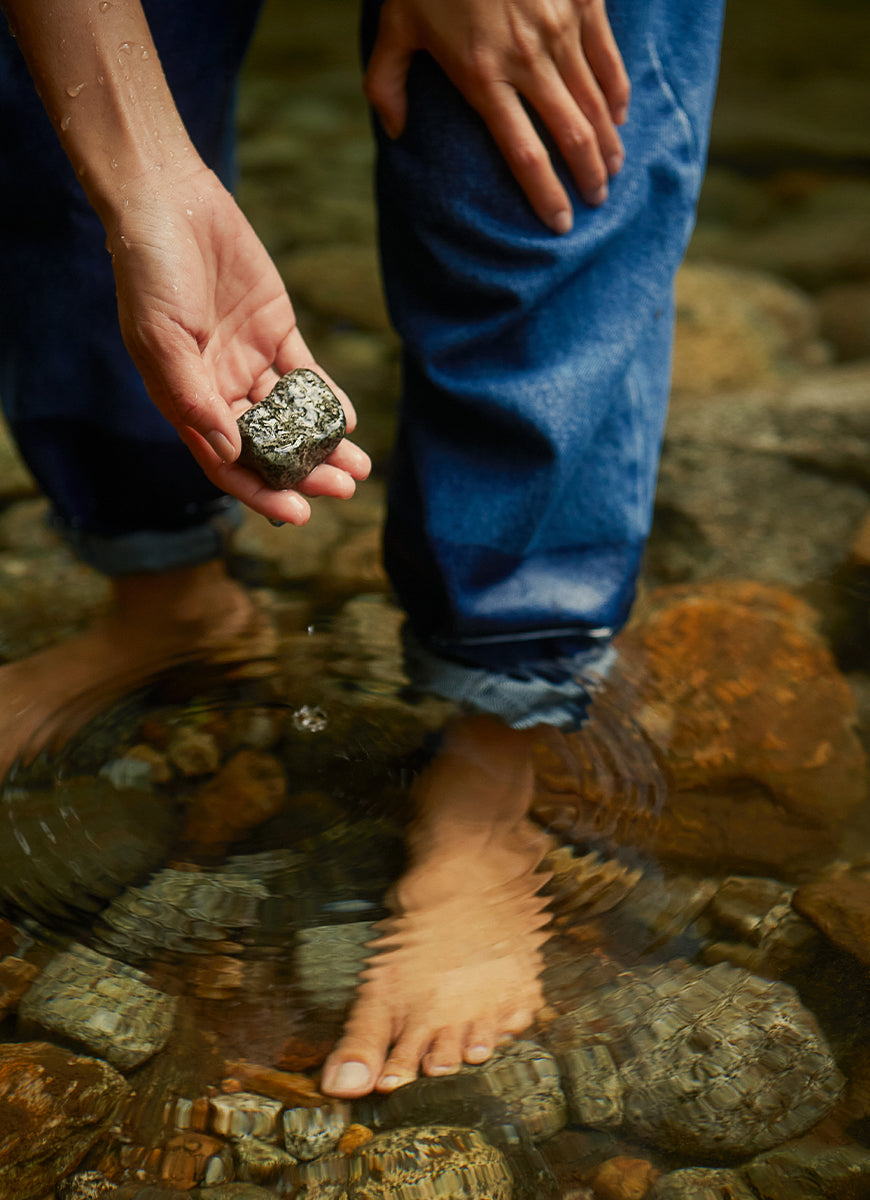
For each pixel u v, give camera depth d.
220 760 1.00
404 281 1.03
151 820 0.96
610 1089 0.83
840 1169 0.79
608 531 1.07
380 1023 0.85
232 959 0.88
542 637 1.10
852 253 2.11
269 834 0.96
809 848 0.96
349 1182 0.79
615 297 1.01
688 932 0.90
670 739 1.03
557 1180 0.79
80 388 1.13
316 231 2.09
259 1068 0.83
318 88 3.09
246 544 1.25
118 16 0.86
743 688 1.08
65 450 1.17
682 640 1.13
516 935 0.89
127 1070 0.83
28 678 1.07
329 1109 0.82
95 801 0.97
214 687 1.07
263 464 0.89
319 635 1.13
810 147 2.71
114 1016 0.85
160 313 0.86
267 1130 0.81
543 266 0.98
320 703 1.05
